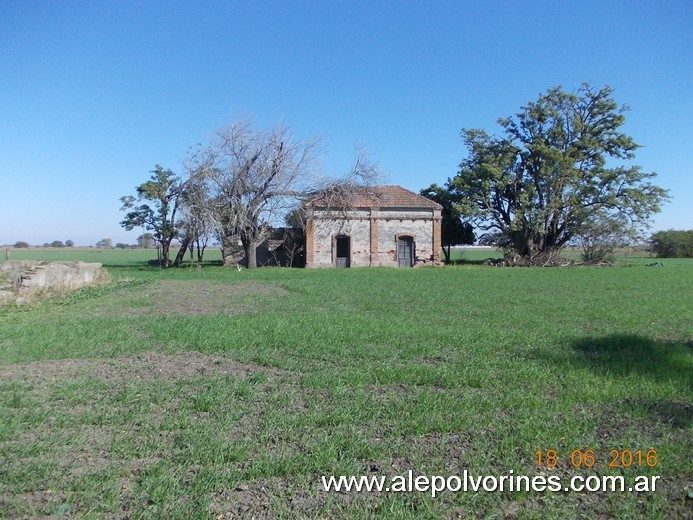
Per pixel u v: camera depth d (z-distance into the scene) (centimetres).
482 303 2039
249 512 476
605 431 669
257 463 558
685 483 543
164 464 555
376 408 736
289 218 4953
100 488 509
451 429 670
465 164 5812
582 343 1221
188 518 458
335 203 4769
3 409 719
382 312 1767
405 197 5319
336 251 5022
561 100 5416
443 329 1377
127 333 1286
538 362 1016
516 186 5575
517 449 612
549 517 472
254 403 766
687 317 1661
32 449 589
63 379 879
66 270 2516
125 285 2761
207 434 633
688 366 990
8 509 476
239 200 4297
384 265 5122
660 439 640
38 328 1359
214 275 3656
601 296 2319
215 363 1016
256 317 1583
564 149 5500
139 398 773
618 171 5347
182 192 4416
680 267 5109
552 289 2664
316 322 1481
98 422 678
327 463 563
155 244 5019
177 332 1295
